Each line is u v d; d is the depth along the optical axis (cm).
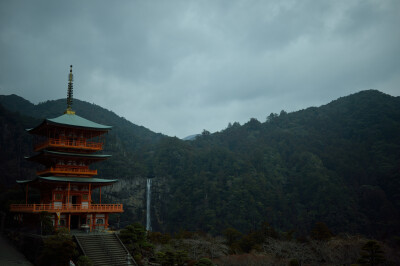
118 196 17700
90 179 5659
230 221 16575
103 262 4231
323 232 7969
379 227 15525
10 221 6166
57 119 5709
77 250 4291
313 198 18238
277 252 6072
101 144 5900
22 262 4384
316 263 5603
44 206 5081
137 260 4622
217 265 5606
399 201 16975
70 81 6300
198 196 18550
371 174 19675
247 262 5559
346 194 17675
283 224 17050
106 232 5109
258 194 18312
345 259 5547
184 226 17225
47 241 4091
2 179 12975
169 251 4788
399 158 19788
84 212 5372
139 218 17900
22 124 16362
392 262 5216
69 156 5478
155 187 19838
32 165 14712
